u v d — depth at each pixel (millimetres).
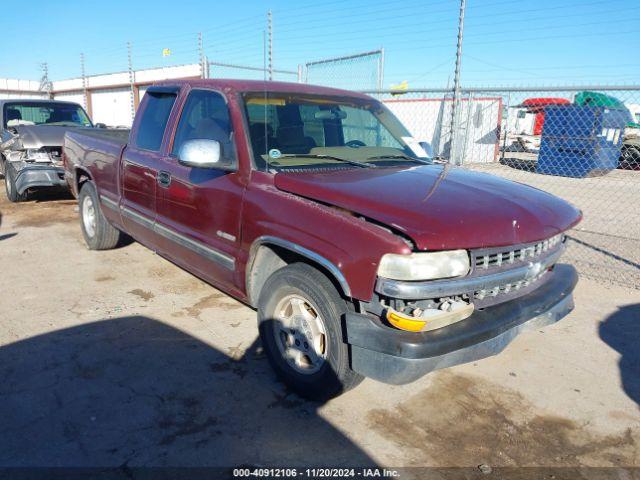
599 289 5648
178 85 4641
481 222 2891
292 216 3201
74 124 10398
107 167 5516
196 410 3225
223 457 2824
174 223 4379
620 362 4039
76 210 8844
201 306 4781
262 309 3475
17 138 8773
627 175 17516
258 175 3553
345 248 2861
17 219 8070
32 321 4371
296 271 3205
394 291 2676
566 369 3916
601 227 9086
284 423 3137
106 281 5367
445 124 13594
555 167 16375
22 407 3182
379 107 4816
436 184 3385
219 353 3930
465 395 3529
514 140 22875
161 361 3785
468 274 2855
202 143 3557
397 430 3123
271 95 4070
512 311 3092
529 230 3072
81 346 3965
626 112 16062
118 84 27266
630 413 3385
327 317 3043
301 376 3318
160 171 4461
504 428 3186
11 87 29281
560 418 3309
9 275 5473
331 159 3881
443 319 2773
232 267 3719
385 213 2861
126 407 3225
